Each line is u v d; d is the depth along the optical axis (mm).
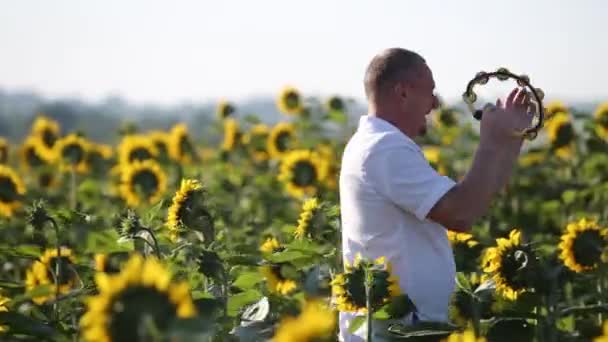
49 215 13281
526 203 23625
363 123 11516
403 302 10453
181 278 11914
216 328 10391
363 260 10195
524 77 10992
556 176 27547
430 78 11469
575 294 14141
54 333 10000
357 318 10180
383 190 11164
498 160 10891
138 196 20656
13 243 16188
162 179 20688
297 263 12969
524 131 10898
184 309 7254
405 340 10203
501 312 11273
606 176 23984
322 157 25156
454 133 28172
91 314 7199
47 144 29938
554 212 22391
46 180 30312
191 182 12938
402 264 11203
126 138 26078
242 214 22234
